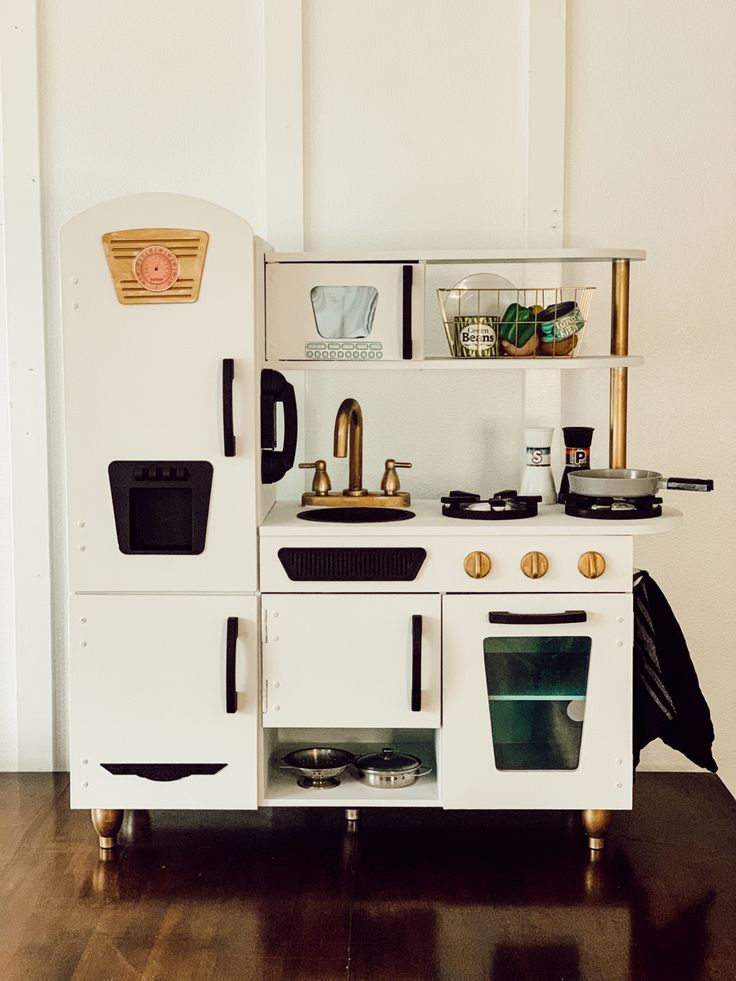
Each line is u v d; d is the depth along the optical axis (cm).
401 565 270
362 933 238
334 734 320
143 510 275
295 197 317
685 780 326
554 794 274
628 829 292
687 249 318
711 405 322
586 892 256
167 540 275
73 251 267
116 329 268
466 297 298
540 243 316
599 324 320
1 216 321
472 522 273
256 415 269
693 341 321
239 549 271
